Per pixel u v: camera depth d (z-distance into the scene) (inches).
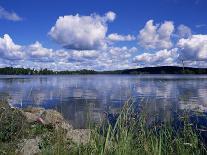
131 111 260.2
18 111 436.8
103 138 265.7
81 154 267.7
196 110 275.4
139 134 263.4
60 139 295.6
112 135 254.8
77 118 777.6
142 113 266.8
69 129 421.4
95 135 269.0
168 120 287.0
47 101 1318.9
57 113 494.3
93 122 288.7
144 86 2630.4
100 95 1760.6
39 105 1024.2
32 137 380.5
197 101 1151.6
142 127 264.1
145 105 275.6
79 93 1948.8
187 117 271.1
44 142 331.6
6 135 347.9
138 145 261.9
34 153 323.3
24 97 1446.9
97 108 794.8
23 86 2878.9
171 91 1936.5
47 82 4008.4
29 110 585.9
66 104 1210.6
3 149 309.1
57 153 276.7
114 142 256.5
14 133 358.9
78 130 381.7
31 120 470.3
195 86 2630.4
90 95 1774.1
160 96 1459.2
